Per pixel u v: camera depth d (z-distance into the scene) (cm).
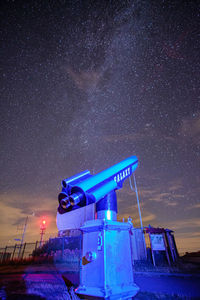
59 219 1216
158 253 978
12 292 338
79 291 179
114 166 243
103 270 172
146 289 380
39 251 1133
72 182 189
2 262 1013
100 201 215
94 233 194
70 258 985
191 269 703
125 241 202
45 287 370
